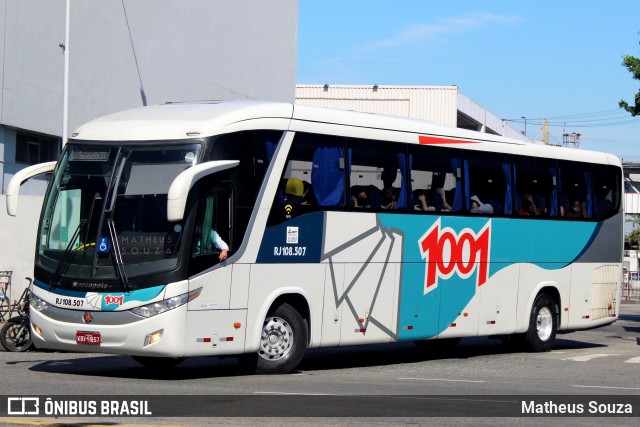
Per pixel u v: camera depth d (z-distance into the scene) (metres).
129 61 31.61
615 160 22.25
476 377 15.27
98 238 13.26
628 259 72.19
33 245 23.56
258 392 11.82
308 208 14.94
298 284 14.79
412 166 16.94
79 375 13.95
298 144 14.80
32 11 26.64
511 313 19.30
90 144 13.84
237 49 39.00
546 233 20.11
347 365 17.09
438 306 17.48
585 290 21.22
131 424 8.93
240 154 13.90
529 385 13.90
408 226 16.80
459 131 18.11
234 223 13.78
